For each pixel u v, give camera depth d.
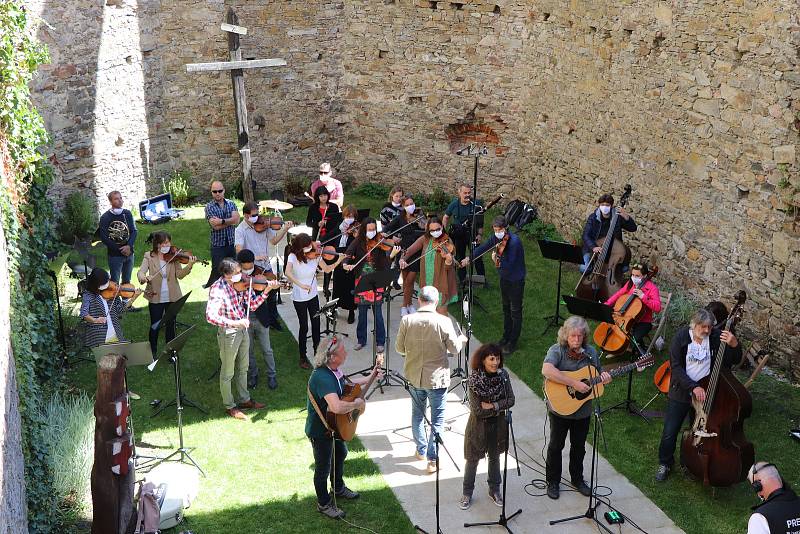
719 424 7.70
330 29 16.73
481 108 16.12
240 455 8.70
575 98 14.14
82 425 8.47
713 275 11.20
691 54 11.23
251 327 9.72
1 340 6.76
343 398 7.33
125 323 11.62
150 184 15.93
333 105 17.27
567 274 13.36
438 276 10.59
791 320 9.93
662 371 9.50
